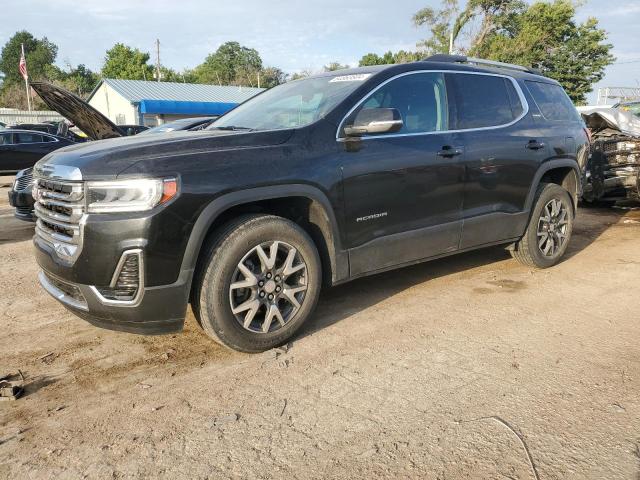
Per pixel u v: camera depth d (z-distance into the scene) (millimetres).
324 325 3873
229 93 42500
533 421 2625
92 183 2912
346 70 4395
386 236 3912
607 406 2750
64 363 3334
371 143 3770
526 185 4836
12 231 7742
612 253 5898
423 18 39125
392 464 2322
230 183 3119
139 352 3473
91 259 2924
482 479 2219
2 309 4316
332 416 2697
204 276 3135
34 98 54250
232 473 2285
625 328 3773
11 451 2453
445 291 4613
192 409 2781
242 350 3340
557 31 41000
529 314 4066
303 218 3666
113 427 2633
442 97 4320
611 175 8188
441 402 2812
